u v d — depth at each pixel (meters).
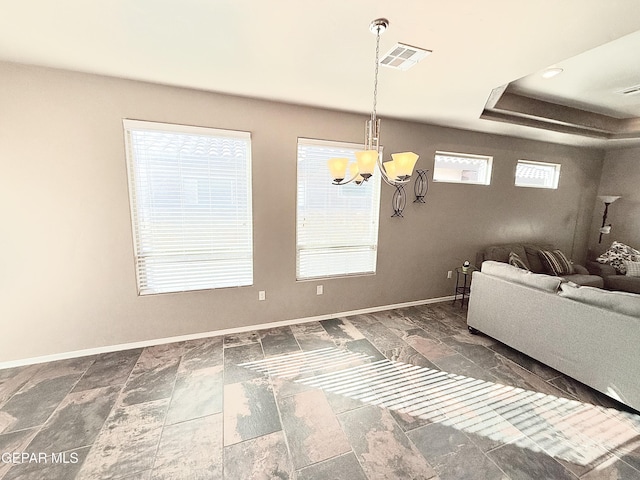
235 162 2.69
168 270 2.62
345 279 3.34
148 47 1.77
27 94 2.06
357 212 3.32
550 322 2.20
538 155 4.22
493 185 4.00
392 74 2.08
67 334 2.37
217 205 2.69
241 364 2.34
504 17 1.41
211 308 2.79
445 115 3.06
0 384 2.04
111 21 1.51
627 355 1.78
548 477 1.39
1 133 2.04
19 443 1.54
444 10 1.37
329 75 2.12
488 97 2.51
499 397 1.98
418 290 3.78
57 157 2.18
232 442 1.57
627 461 1.48
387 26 1.50
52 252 2.26
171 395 1.95
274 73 2.10
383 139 3.24
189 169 2.55
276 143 2.79
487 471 1.42
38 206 2.18
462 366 2.35
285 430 1.66
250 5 1.36
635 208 4.50
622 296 1.85
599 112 3.49
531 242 4.47
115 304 2.47
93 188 2.30
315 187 3.06
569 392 2.03
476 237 4.04
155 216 2.52
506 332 2.56
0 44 1.76
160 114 2.38
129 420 1.71
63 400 1.88
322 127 2.93
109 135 2.28
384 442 1.59
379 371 2.27
